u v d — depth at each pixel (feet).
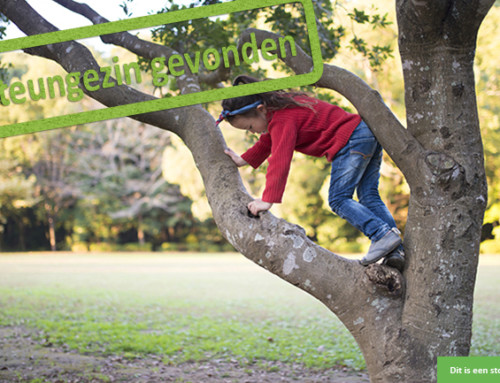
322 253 9.61
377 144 10.09
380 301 9.40
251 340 24.88
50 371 19.13
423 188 9.33
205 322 29.94
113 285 49.08
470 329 9.29
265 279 55.62
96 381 18.07
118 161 120.98
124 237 132.05
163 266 74.54
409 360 9.07
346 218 9.85
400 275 9.44
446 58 8.95
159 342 24.30
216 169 10.76
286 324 29.32
